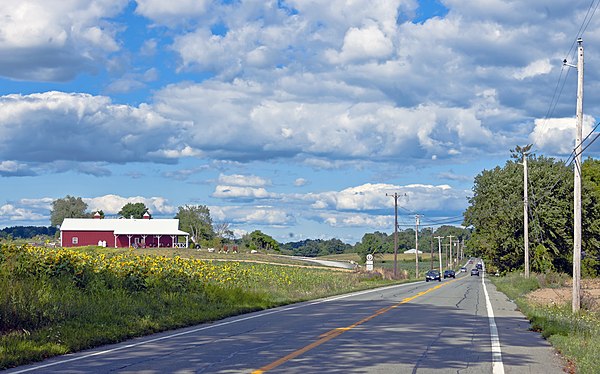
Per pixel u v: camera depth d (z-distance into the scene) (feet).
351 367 38.96
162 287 81.30
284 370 37.52
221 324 65.26
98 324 54.34
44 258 72.18
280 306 92.79
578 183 86.58
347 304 97.19
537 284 161.38
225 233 491.72
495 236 242.99
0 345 42.68
